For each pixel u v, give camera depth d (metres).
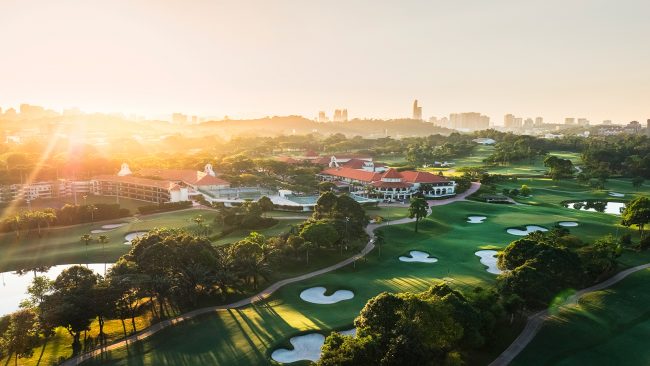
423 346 56.34
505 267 92.50
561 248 87.94
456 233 141.38
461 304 65.62
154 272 89.88
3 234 143.00
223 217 153.12
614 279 97.06
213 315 84.69
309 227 117.56
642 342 71.88
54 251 131.12
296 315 83.44
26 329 68.88
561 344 70.44
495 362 65.50
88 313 74.62
